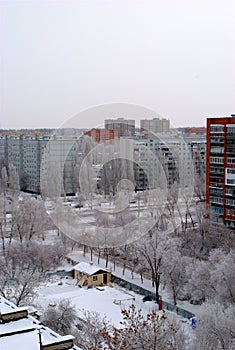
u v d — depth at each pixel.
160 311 48.28
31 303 41.06
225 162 78.19
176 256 55.53
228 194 77.81
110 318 44.50
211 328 36.31
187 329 41.00
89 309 48.34
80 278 61.09
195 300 51.28
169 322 32.78
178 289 52.88
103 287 57.12
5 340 16.12
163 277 54.69
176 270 53.75
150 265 55.88
